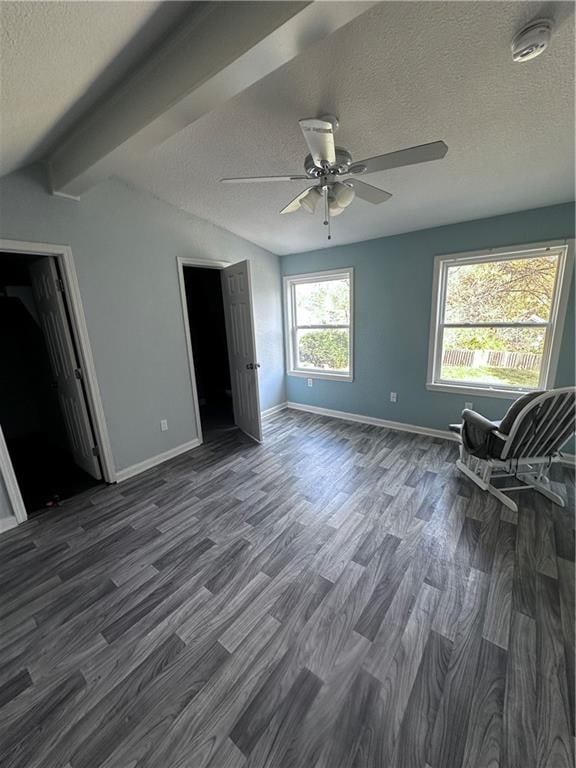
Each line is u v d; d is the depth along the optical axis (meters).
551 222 2.71
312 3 0.97
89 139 1.90
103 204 2.60
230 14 1.17
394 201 2.71
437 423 3.63
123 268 2.78
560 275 2.75
